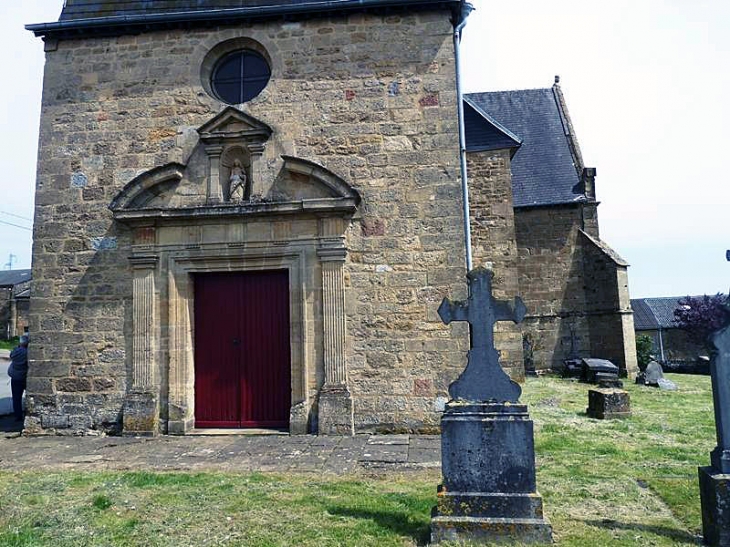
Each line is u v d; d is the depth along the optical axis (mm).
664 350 32375
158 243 9320
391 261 8984
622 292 18422
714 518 4184
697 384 15773
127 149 9609
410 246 8977
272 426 9203
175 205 9406
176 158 9523
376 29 9453
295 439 8406
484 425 4480
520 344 14898
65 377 9250
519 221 19812
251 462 7070
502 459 4434
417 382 8750
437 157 9102
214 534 4551
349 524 4719
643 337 23500
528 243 19656
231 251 9195
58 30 9734
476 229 14875
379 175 9164
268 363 9328
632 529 4605
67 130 9719
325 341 8852
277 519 4867
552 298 19281
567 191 20000
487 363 4652
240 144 9406
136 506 5234
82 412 9156
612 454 7211
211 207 9109
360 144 9258
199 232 9281
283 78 9508
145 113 9648
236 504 5270
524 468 4402
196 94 9609
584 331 18984
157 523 4805
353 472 6527
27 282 38250
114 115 9688
